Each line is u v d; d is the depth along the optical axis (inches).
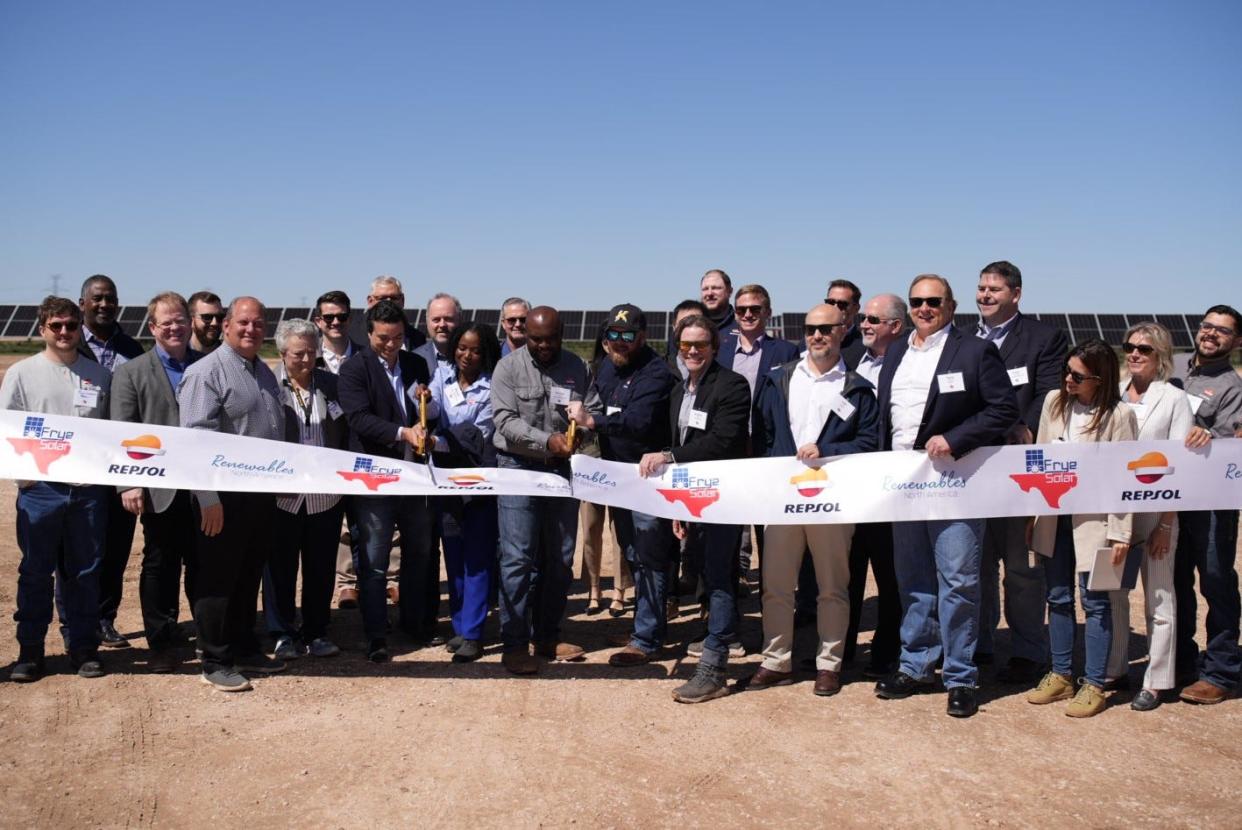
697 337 220.7
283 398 243.6
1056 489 209.0
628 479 225.5
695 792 171.5
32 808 163.9
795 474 216.2
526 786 173.3
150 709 209.2
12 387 221.9
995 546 236.1
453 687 227.1
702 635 277.1
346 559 308.5
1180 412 211.5
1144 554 212.4
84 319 275.3
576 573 368.2
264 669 235.0
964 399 207.9
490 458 255.8
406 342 328.8
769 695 222.1
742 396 223.1
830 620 221.5
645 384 234.2
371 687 226.5
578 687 227.8
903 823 160.7
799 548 225.5
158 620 237.6
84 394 227.8
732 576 221.6
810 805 167.0
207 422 220.7
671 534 243.9
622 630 279.3
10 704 210.4
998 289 246.8
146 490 232.5
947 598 209.5
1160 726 202.1
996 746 191.6
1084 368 210.1
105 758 183.9
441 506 259.6
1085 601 210.2
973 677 209.6
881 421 221.9
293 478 225.8
